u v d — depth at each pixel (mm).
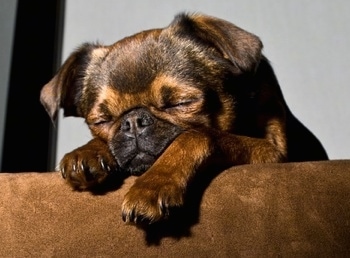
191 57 561
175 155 479
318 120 883
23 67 941
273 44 905
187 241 449
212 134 509
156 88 540
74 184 469
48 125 930
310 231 445
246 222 448
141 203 445
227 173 457
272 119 589
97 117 553
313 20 906
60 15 965
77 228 463
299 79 894
